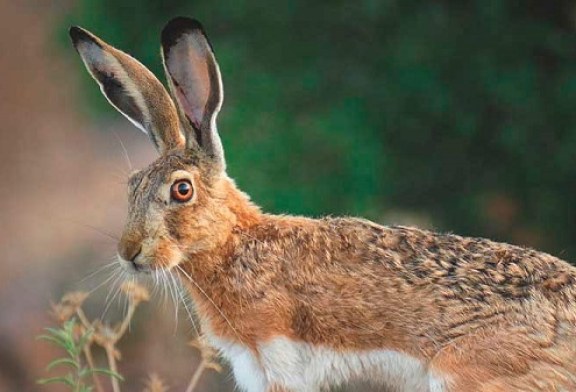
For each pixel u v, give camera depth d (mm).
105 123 22016
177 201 8875
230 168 17062
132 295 10086
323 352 9039
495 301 8711
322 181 17156
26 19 25172
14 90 24078
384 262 8969
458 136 17469
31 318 14961
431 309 8828
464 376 8719
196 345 9953
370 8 17000
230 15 17562
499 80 17062
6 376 14609
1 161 21688
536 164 17328
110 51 9289
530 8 17047
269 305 9008
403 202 17719
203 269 9055
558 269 8781
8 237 17469
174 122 9258
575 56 17000
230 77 17406
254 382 9109
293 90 17375
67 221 17328
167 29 9031
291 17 17391
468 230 17734
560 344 8594
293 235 9117
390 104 17328
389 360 8977
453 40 17109
